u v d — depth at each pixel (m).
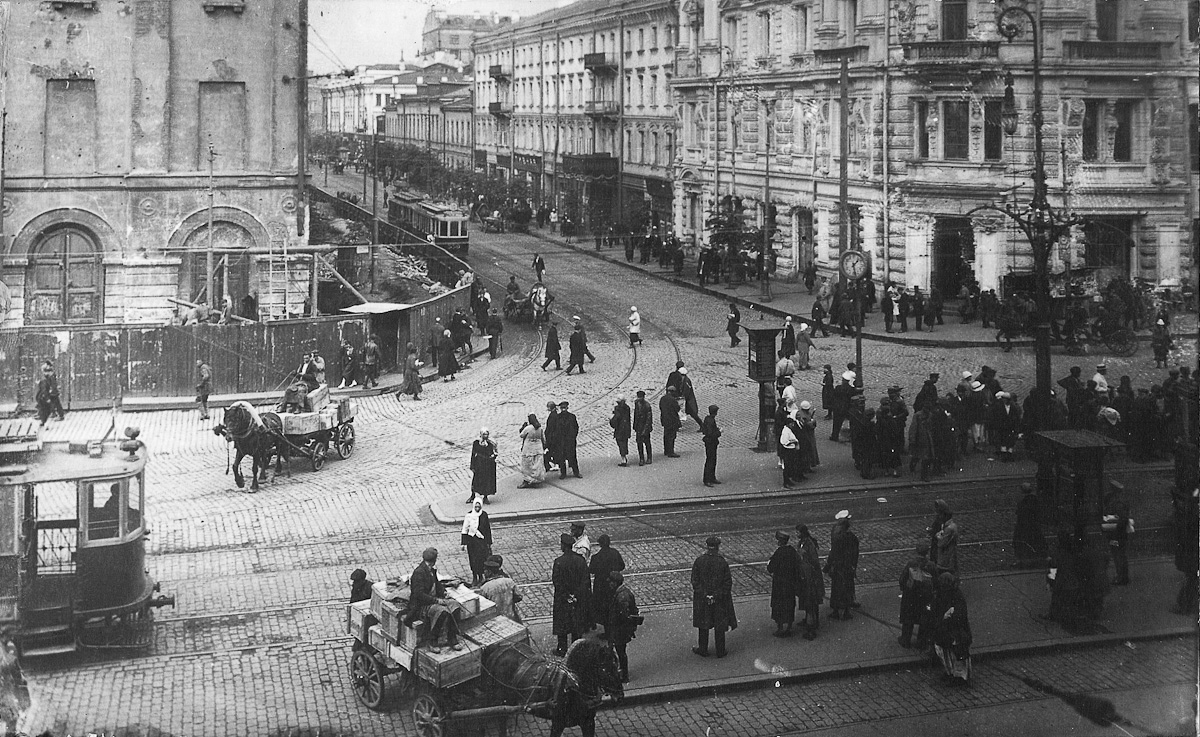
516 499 23.95
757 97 58.81
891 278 46.72
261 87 41.50
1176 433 26.22
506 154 78.19
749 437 29.55
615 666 14.22
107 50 39.81
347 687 15.31
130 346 32.03
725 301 52.00
